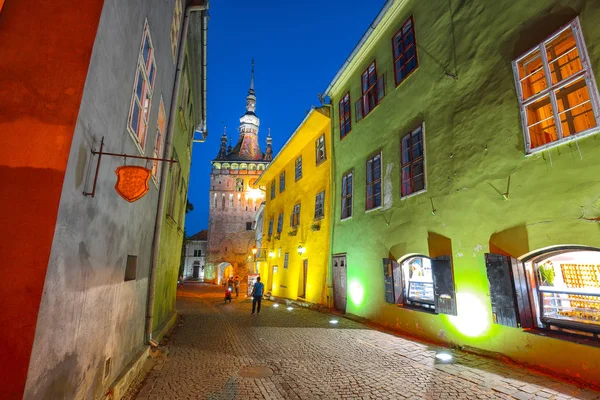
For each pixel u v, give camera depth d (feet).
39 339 8.25
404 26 34.19
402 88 33.40
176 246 41.09
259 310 49.03
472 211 23.54
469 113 24.79
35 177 8.75
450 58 27.35
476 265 22.80
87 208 10.78
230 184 180.65
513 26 22.06
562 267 22.45
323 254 50.57
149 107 18.57
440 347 24.21
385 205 34.32
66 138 9.07
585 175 16.94
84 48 9.81
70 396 10.34
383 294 33.37
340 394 15.67
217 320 40.14
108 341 14.21
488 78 23.47
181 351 24.09
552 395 14.76
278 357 22.31
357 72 43.45
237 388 16.46
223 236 174.19
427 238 27.78
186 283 175.52
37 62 9.50
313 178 57.88
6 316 7.99
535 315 19.42
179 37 27.84
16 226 8.42
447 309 24.63
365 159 39.47
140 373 18.72
